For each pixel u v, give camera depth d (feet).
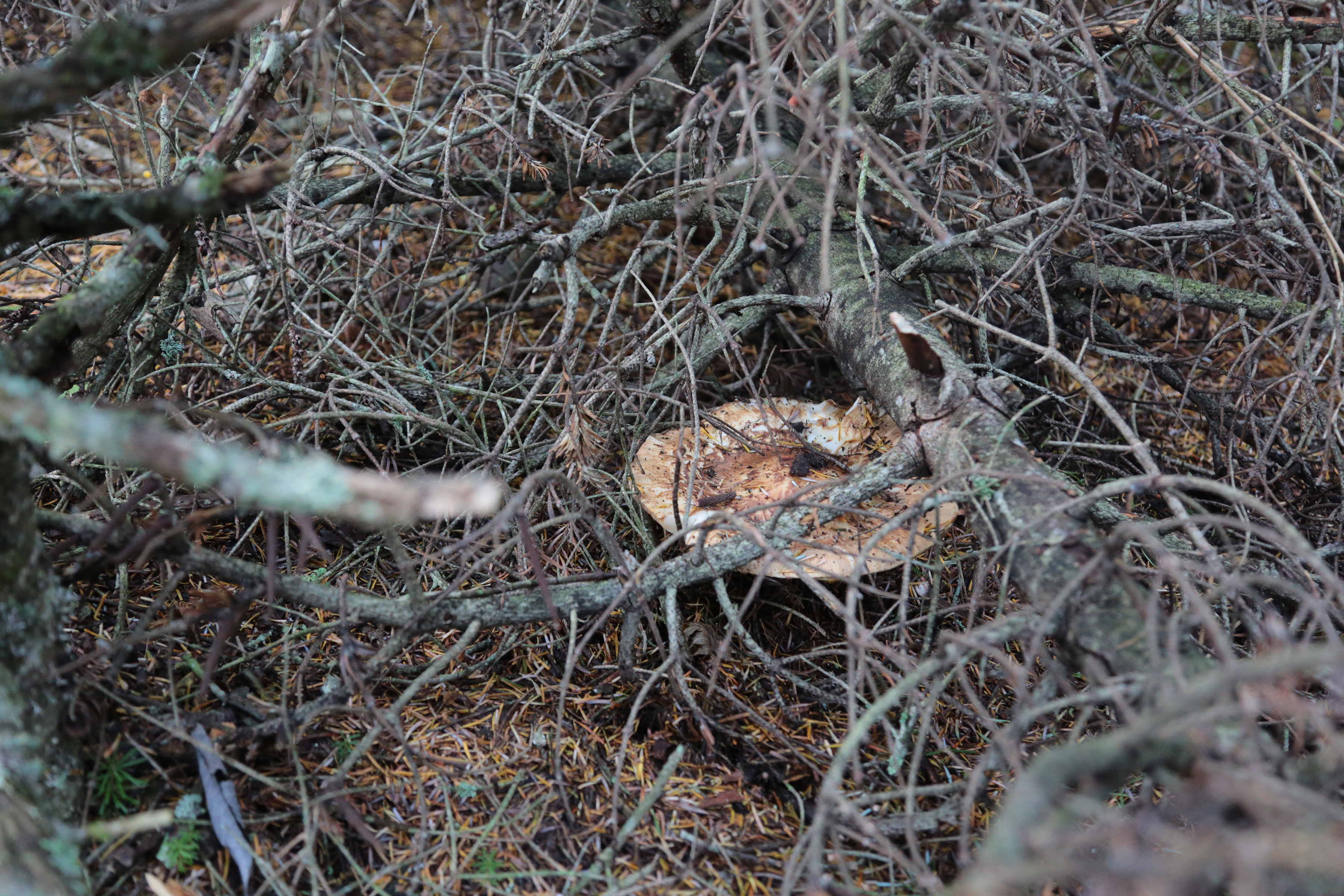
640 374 9.51
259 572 6.68
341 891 5.96
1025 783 4.19
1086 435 10.52
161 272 8.23
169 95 13.70
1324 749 5.56
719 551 7.45
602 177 12.44
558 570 8.55
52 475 8.48
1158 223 11.85
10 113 4.99
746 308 10.69
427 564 8.54
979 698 7.82
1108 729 7.20
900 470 7.73
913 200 6.34
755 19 6.29
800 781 6.95
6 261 11.15
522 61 13.42
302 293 11.66
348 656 6.52
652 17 9.77
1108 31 10.01
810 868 5.43
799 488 8.69
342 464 10.00
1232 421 9.98
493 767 6.89
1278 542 5.48
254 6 5.00
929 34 7.58
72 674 5.97
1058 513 6.32
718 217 10.54
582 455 8.68
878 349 8.66
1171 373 10.44
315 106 14.99
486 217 13.48
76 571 6.29
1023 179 11.75
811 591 8.68
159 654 7.23
